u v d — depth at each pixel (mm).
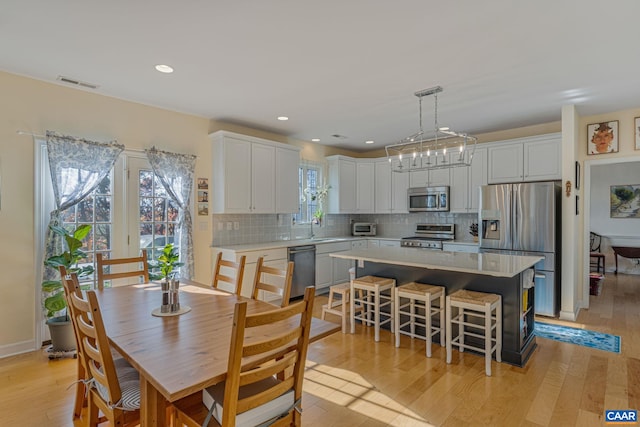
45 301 2873
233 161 4387
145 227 3842
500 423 2053
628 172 7148
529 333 3156
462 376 2645
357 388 2469
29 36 2352
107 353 1450
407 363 2881
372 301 3883
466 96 3580
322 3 1973
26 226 3084
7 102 2980
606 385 2486
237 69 2900
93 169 3361
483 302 2709
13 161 3014
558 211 4211
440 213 5953
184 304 2180
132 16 2105
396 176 6102
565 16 2105
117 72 2965
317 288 5152
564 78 3092
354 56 2658
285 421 1497
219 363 1335
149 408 1392
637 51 2568
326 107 3967
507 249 4297
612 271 7234
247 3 1971
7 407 2227
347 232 6762
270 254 4500
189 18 2129
